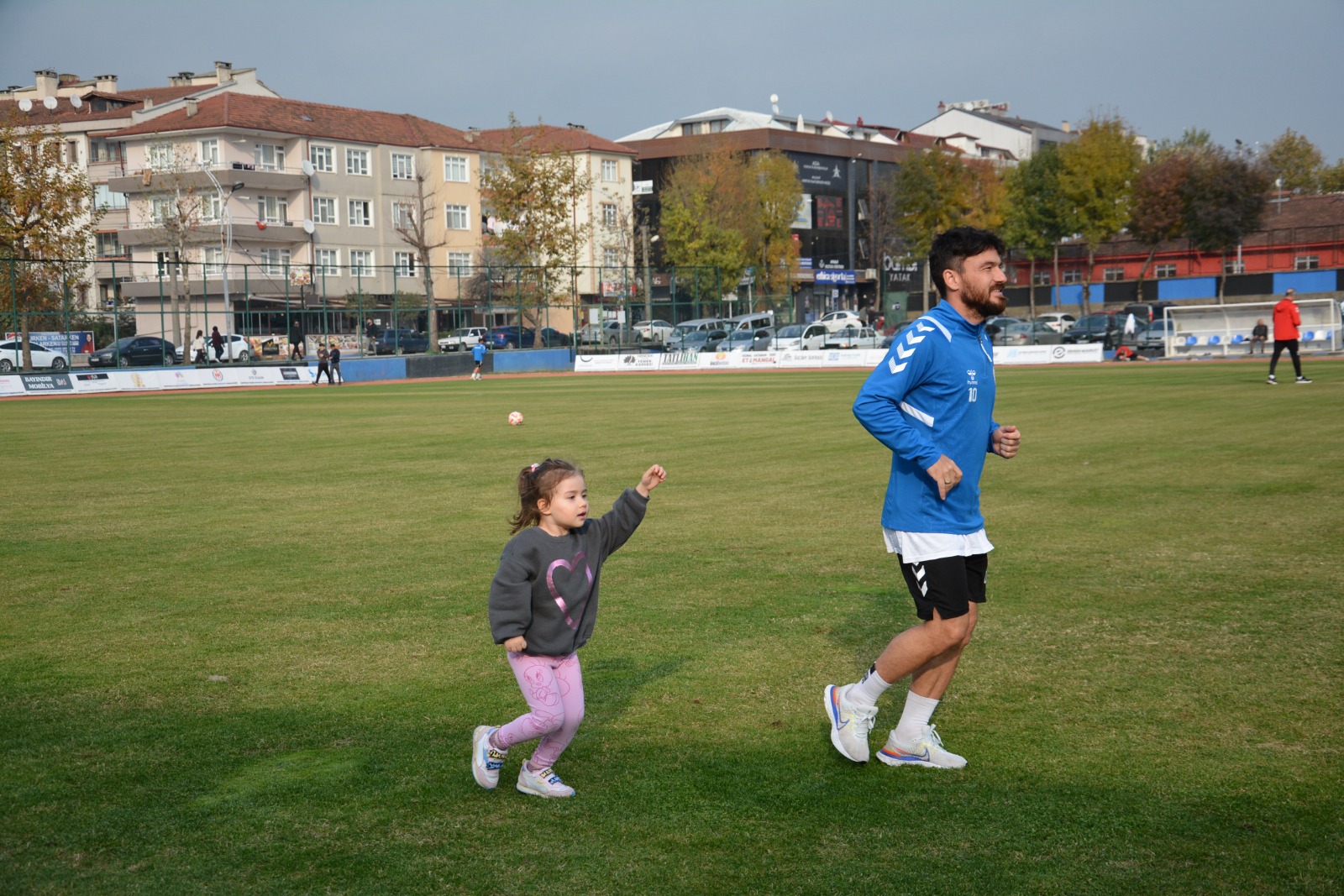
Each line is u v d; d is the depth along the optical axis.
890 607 6.94
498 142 81.00
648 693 5.41
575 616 4.18
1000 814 4.00
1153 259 79.00
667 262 73.75
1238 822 3.89
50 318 47.47
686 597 7.26
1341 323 41.66
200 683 5.65
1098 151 68.50
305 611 7.07
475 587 7.70
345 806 4.15
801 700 5.27
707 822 3.98
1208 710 4.99
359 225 71.56
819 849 3.75
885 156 91.81
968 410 4.30
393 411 25.62
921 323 4.31
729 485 12.23
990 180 72.62
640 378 42.94
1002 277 4.28
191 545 9.30
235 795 4.25
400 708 5.25
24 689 5.58
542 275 58.38
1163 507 10.14
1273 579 7.35
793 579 7.73
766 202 75.19
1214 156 68.31
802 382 35.31
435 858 3.72
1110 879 3.50
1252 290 73.38
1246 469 12.31
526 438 18.12
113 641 6.44
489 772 4.23
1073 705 5.11
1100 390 25.36
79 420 24.48
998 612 6.72
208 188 64.50
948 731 4.84
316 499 11.80
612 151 81.56
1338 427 16.05
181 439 19.08
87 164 72.50
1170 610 6.66
